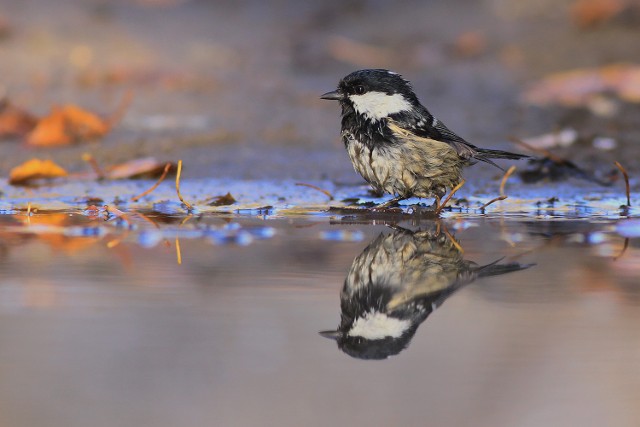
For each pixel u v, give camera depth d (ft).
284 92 59.57
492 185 37.63
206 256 22.84
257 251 23.50
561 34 73.41
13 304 18.16
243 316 17.30
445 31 75.66
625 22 74.49
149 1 81.97
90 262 22.08
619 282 20.07
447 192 35.32
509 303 18.45
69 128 45.52
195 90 58.80
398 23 78.38
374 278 20.45
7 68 60.90
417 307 18.19
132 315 17.33
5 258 22.56
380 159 30.07
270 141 47.14
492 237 25.61
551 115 53.06
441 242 24.71
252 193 35.29
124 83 59.62
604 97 56.59
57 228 27.17
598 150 44.29
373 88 29.99
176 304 18.21
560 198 34.32
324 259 22.38
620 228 27.30
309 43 72.28
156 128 49.03
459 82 62.23
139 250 23.63
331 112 54.90
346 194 35.06
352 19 80.43
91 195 34.73
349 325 16.90
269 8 84.07
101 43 68.74
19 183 37.42
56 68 61.62
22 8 76.07
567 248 23.90
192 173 39.99
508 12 79.82
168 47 69.87
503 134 48.93
